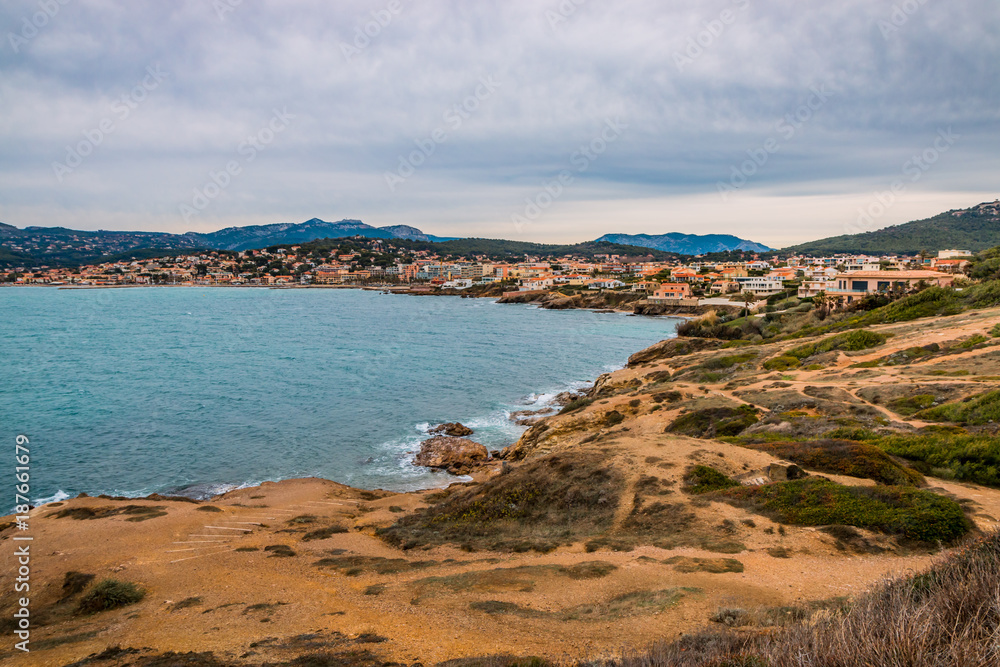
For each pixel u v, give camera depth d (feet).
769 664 23.88
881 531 56.13
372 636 42.42
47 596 62.44
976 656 19.13
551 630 40.16
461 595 50.06
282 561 69.67
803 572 48.65
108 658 42.93
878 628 22.16
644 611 41.27
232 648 42.27
